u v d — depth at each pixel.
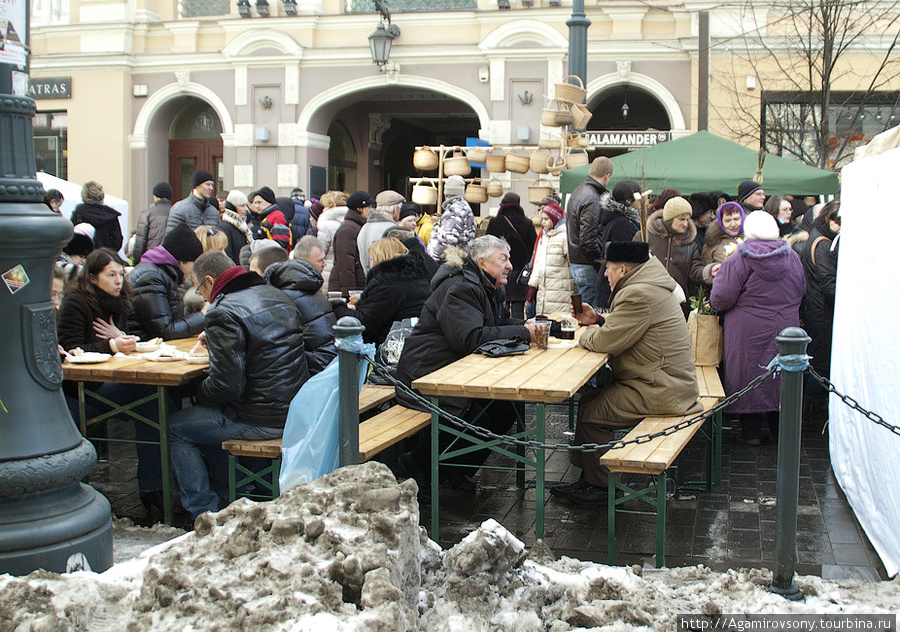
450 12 17.58
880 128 15.36
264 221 10.14
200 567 3.16
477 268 5.65
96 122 19.33
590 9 16.89
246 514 3.32
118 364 5.21
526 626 3.36
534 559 4.21
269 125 18.59
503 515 5.30
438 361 5.56
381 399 5.68
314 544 3.23
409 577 3.30
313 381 4.48
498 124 17.52
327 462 4.40
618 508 5.39
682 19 16.53
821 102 13.51
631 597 3.61
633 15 16.70
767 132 14.09
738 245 6.62
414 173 25.02
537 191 11.06
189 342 6.29
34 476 3.59
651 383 5.20
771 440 7.15
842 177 6.08
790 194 9.02
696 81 16.38
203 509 5.04
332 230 10.59
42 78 19.42
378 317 6.29
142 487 5.33
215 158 20.20
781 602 3.72
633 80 16.81
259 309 4.83
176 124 20.31
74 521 3.70
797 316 6.72
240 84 18.61
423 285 6.40
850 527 5.06
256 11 18.66
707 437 5.77
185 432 4.98
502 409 5.86
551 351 5.62
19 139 3.71
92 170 19.41
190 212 9.27
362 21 18.12
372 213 8.93
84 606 3.12
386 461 6.02
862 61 15.09
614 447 4.20
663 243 7.38
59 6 19.50
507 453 4.70
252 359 4.82
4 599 3.12
